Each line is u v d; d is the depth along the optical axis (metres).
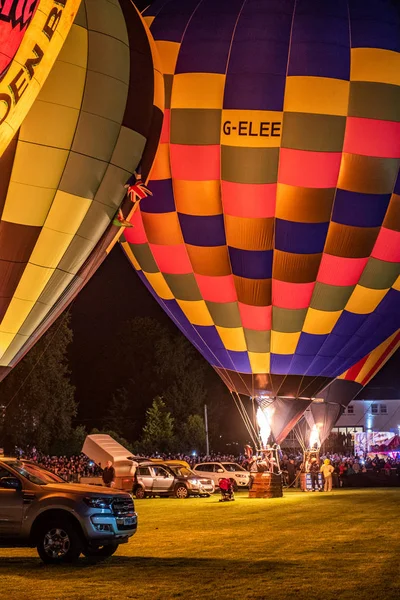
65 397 48.72
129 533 12.09
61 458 40.56
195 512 20.69
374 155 21.45
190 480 30.08
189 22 22.61
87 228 16.56
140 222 23.59
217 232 22.58
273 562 11.34
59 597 8.93
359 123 21.30
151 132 17.84
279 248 22.34
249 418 25.70
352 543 13.29
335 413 35.69
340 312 23.55
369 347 25.16
